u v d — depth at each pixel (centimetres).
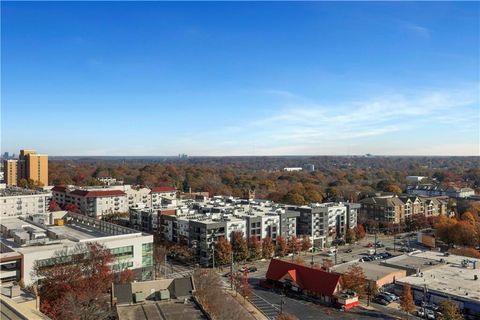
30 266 10538
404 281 12625
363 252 18200
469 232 18675
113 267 12125
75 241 12262
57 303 8494
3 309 5603
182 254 16038
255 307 11369
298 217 19588
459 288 11944
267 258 16688
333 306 11538
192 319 8444
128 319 8381
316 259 16862
